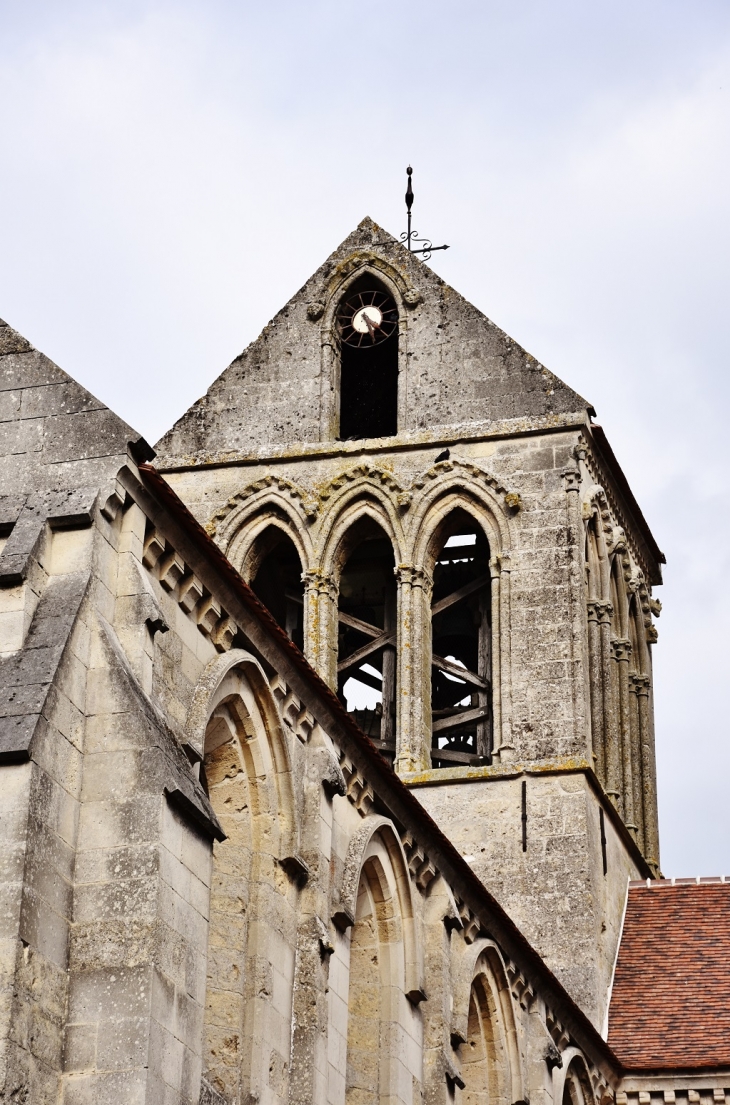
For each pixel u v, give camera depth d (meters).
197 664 32.78
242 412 58.06
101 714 28.66
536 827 52.59
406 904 40.47
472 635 57.91
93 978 27.19
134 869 27.70
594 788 53.59
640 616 62.00
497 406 56.81
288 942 35.06
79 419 30.91
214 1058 32.91
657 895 56.06
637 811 59.31
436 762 56.75
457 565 58.31
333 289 59.12
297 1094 34.34
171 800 28.27
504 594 55.09
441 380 57.38
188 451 57.75
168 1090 27.17
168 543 31.53
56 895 27.31
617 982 53.00
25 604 28.86
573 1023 48.06
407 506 56.00
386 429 60.12
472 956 42.50
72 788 28.06
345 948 37.12
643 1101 49.84
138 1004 26.98
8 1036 25.83
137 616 29.94
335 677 54.94
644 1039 50.94
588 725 53.81
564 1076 47.09
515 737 53.72
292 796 35.41
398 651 54.78
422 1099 40.12
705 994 52.19
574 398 56.62
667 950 53.97
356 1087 38.59
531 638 54.62
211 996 33.31
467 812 53.03
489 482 56.06
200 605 32.75
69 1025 26.98
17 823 26.83
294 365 58.38
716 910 55.28
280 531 56.59
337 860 37.47
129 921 27.45
